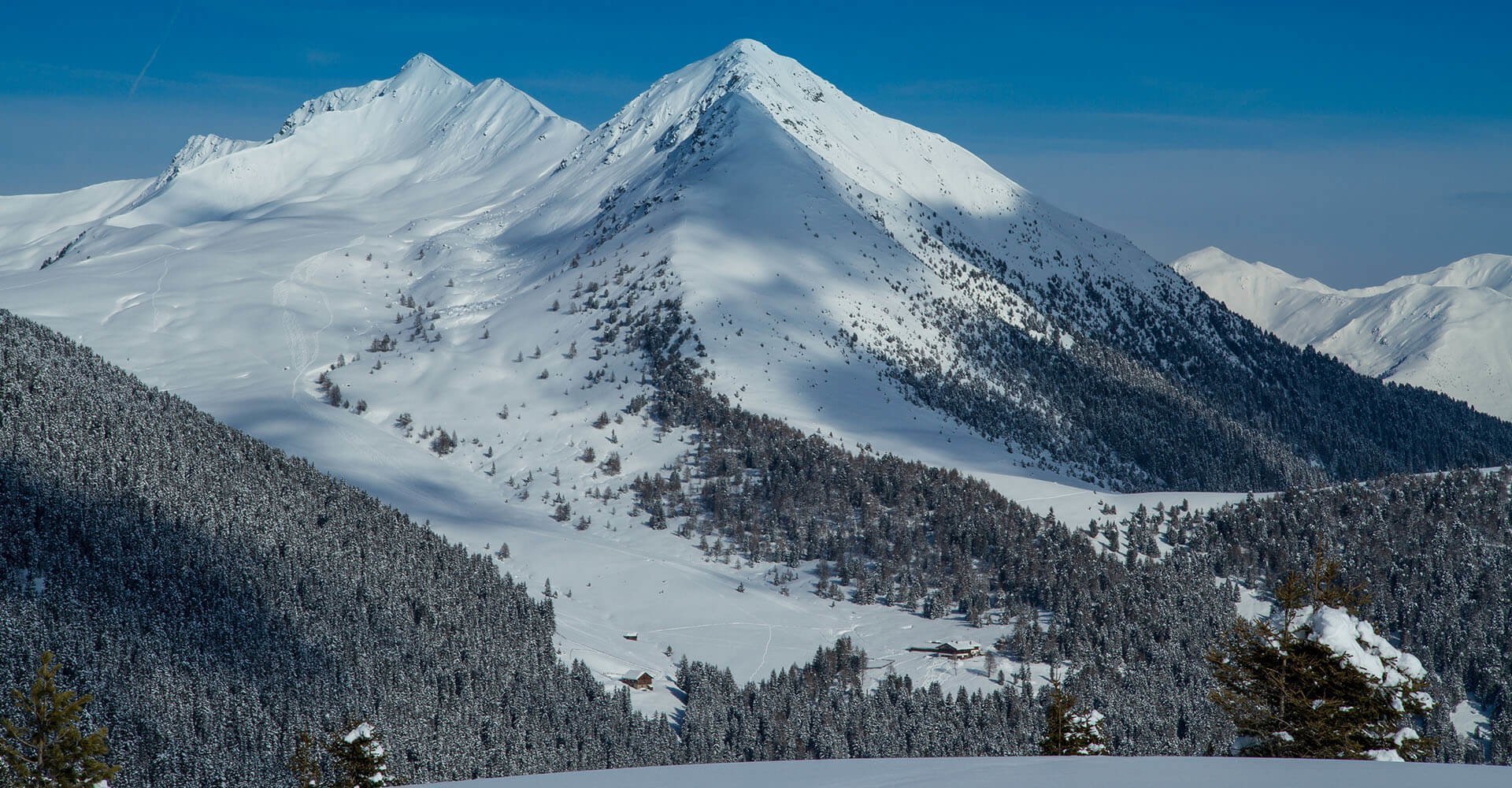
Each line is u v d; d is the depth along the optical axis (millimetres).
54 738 41125
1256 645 33656
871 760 19266
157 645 150625
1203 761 17500
